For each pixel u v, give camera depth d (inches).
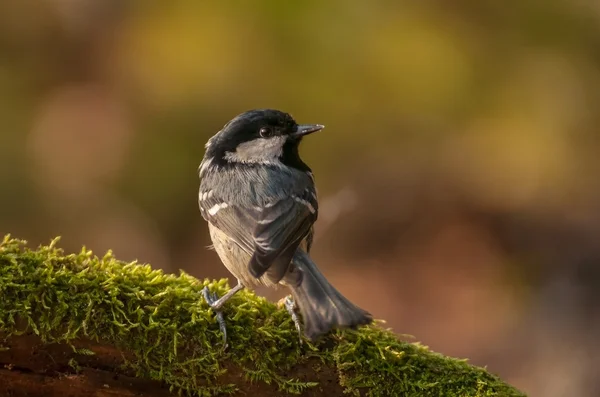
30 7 564.1
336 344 235.0
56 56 566.9
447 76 544.7
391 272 568.1
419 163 573.9
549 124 561.3
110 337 223.1
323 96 546.0
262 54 539.8
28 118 560.1
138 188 556.1
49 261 227.5
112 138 557.6
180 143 555.8
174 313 228.4
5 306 217.9
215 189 276.8
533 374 511.5
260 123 288.5
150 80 546.0
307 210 269.7
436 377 235.6
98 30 563.2
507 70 559.8
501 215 593.3
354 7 542.9
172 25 543.8
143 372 226.1
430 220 585.0
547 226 586.2
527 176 573.0
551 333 532.7
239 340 229.9
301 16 537.0
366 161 573.3
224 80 539.8
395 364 235.5
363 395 233.9
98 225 550.9
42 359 221.6
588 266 564.1
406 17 547.8
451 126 565.0
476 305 548.7
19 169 549.6
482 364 519.8
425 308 551.2
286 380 231.5
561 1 559.2
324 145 565.0
